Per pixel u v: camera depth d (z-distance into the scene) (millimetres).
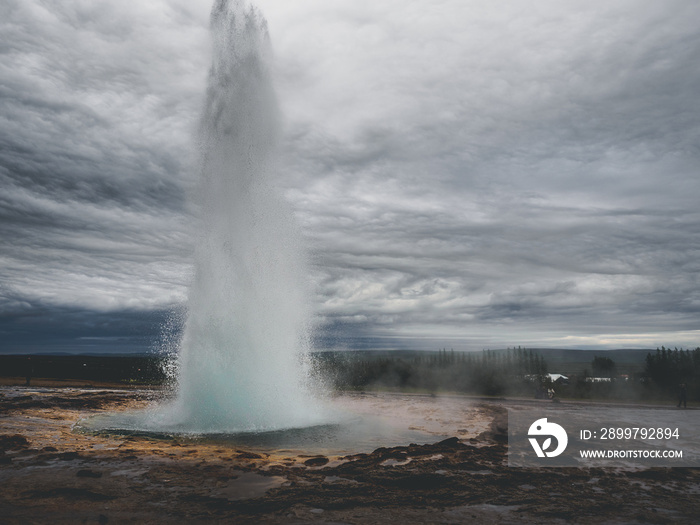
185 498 7223
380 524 6410
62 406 18234
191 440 12164
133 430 13156
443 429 15336
